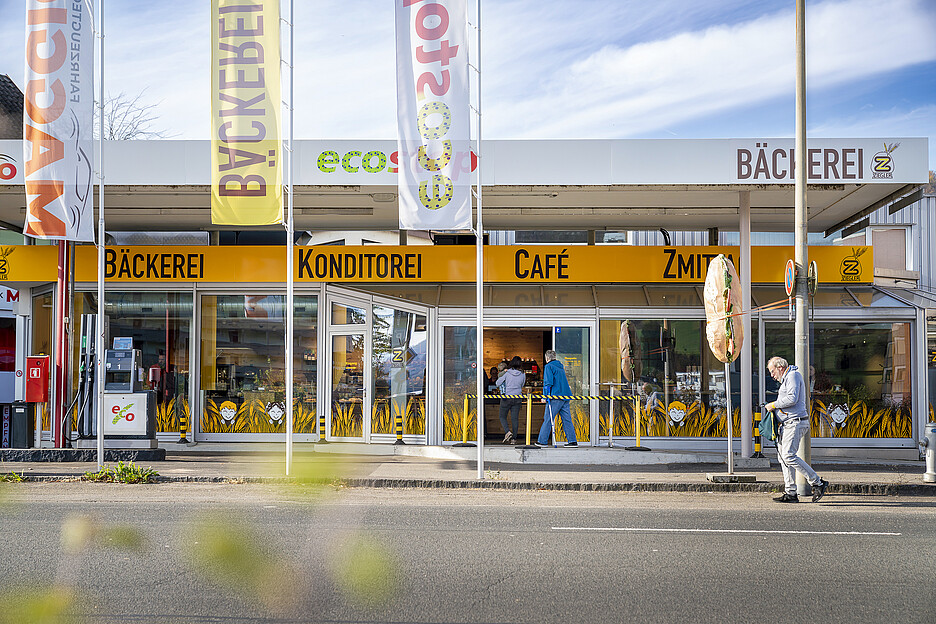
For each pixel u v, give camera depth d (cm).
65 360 1518
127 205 1680
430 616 552
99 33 1318
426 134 1313
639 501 1142
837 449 1681
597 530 884
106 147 1434
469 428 1672
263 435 1811
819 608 579
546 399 1623
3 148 1430
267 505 1035
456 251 1758
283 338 1822
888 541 834
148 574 648
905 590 631
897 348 1711
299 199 1619
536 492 1234
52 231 1299
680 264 1752
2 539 785
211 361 1822
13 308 2150
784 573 685
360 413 1752
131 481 1261
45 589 597
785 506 1104
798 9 1215
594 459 1526
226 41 1315
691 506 1092
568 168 1435
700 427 1711
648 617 555
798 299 1202
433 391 1686
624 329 1714
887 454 1664
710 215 1786
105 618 534
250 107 1311
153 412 1573
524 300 1725
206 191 1505
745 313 1544
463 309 1695
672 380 1716
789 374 1150
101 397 1292
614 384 1705
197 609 556
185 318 1812
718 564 717
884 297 1730
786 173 1430
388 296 1733
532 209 1727
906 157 1415
